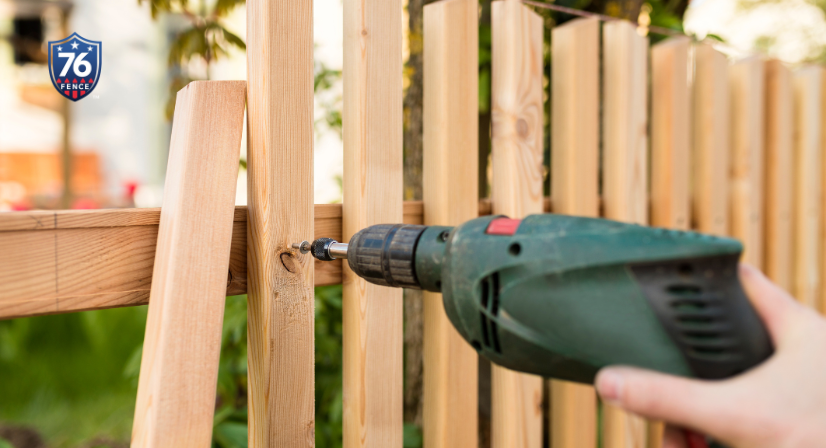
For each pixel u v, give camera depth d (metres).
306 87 0.87
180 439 0.66
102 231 0.75
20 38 4.39
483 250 0.65
